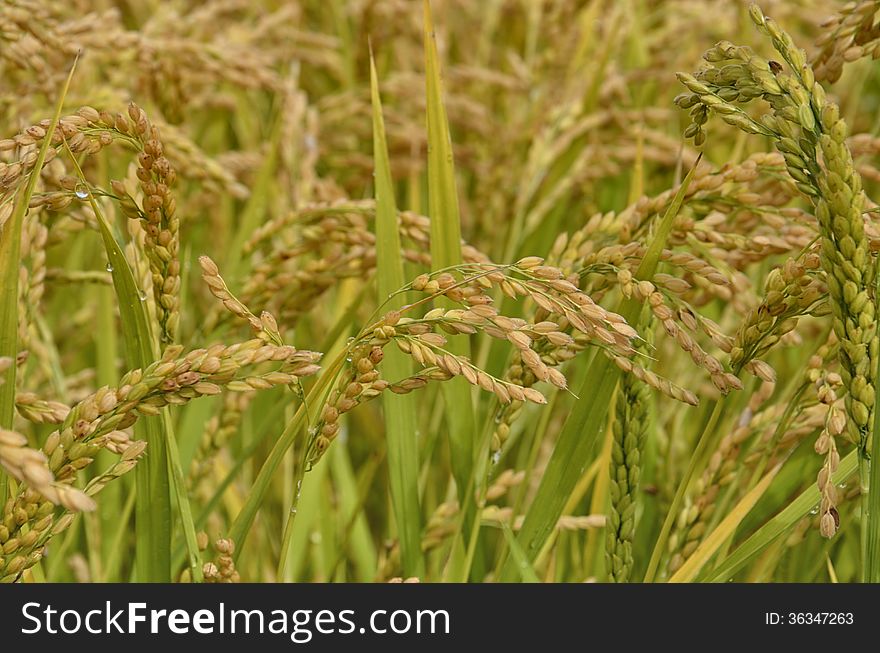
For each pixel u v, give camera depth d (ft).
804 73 3.53
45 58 6.95
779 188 5.17
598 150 8.10
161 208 4.10
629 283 4.01
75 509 2.77
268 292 5.75
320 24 11.85
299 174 7.85
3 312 3.85
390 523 6.39
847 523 5.35
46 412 4.49
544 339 4.39
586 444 4.61
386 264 5.19
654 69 9.20
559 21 9.68
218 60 7.61
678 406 6.71
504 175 8.67
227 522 7.03
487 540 6.36
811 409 4.75
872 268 3.55
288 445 4.17
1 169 3.77
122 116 3.96
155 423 4.41
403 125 8.95
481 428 6.40
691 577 4.76
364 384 3.85
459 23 11.32
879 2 4.35
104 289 6.59
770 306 3.76
